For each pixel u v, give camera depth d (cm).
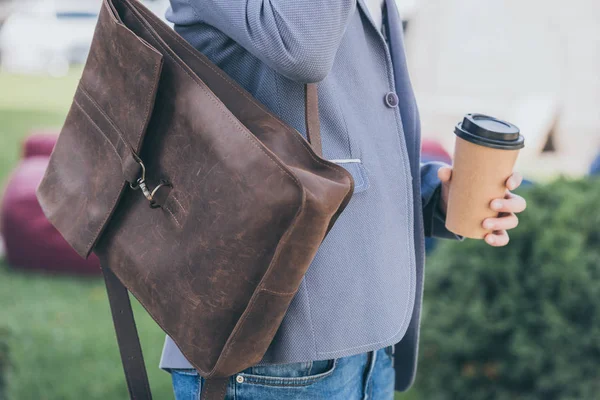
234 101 114
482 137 124
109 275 127
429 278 278
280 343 117
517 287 256
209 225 106
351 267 121
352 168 121
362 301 121
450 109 854
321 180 104
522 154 817
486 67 846
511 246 261
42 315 397
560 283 251
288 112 118
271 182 101
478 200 129
